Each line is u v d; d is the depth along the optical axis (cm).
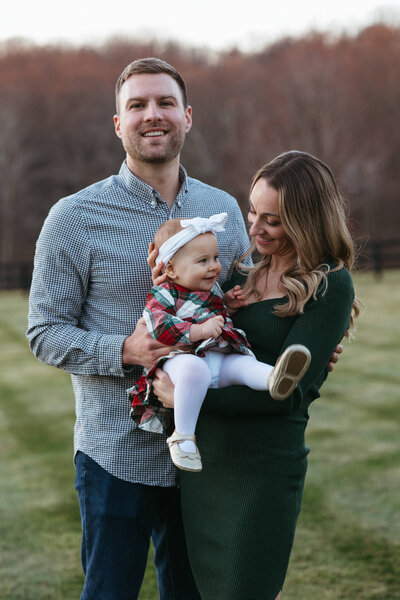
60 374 929
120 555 248
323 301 224
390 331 1070
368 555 370
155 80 257
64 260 252
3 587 358
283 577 232
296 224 226
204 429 233
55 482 511
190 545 242
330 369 252
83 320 260
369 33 4072
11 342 1232
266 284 241
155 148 254
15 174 4081
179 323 226
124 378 250
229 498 230
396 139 3491
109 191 259
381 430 579
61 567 381
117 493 249
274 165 233
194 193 273
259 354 233
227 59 4397
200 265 233
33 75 4600
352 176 3325
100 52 5078
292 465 231
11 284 3030
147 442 250
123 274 253
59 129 4206
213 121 3678
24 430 654
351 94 3519
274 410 220
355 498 442
